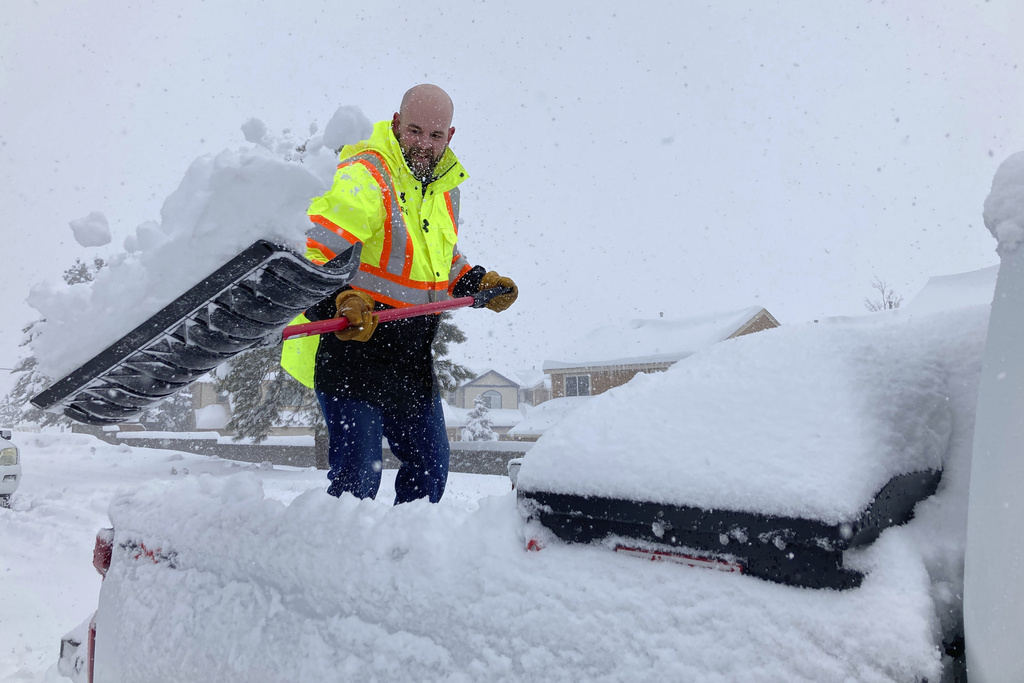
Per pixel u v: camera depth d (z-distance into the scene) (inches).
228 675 54.8
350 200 87.4
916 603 32.8
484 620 43.8
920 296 61.4
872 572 34.6
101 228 75.0
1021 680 29.3
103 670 67.8
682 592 38.4
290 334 81.1
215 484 68.7
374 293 95.3
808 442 39.2
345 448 92.8
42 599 184.2
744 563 37.7
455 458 553.0
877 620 32.6
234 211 66.0
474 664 43.3
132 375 74.3
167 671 59.7
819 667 32.8
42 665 132.5
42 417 1067.3
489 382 1488.7
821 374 43.3
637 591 39.8
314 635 51.3
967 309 51.1
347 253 76.7
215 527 62.3
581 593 41.4
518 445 517.7
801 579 35.7
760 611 35.6
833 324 49.9
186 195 70.6
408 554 49.4
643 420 46.4
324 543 54.0
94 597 187.2
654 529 40.9
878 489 36.8
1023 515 30.7
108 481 482.3
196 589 60.7
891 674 31.3
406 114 96.1
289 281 70.6
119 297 69.6
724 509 38.3
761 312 879.1
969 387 45.8
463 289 111.2
